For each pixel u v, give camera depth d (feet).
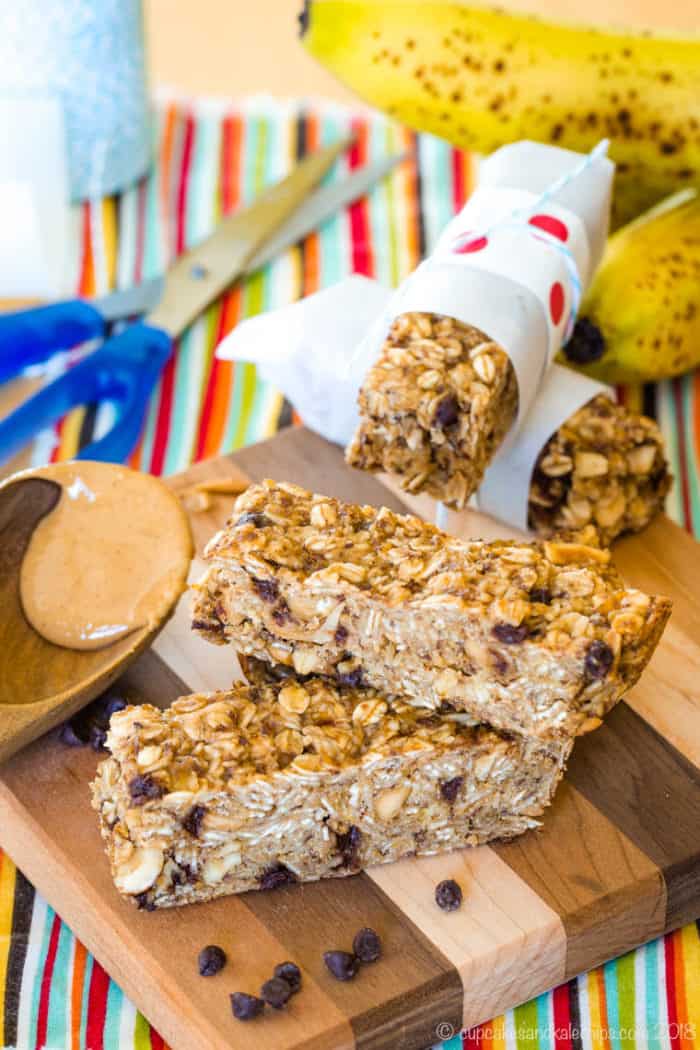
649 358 2.39
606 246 2.41
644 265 2.38
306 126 2.84
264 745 1.91
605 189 2.23
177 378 2.52
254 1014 1.86
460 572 1.92
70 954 1.98
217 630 1.98
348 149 2.81
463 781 1.94
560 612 1.90
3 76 2.62
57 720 2.00
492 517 2.26
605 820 2.00
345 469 2.30
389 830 1.94
